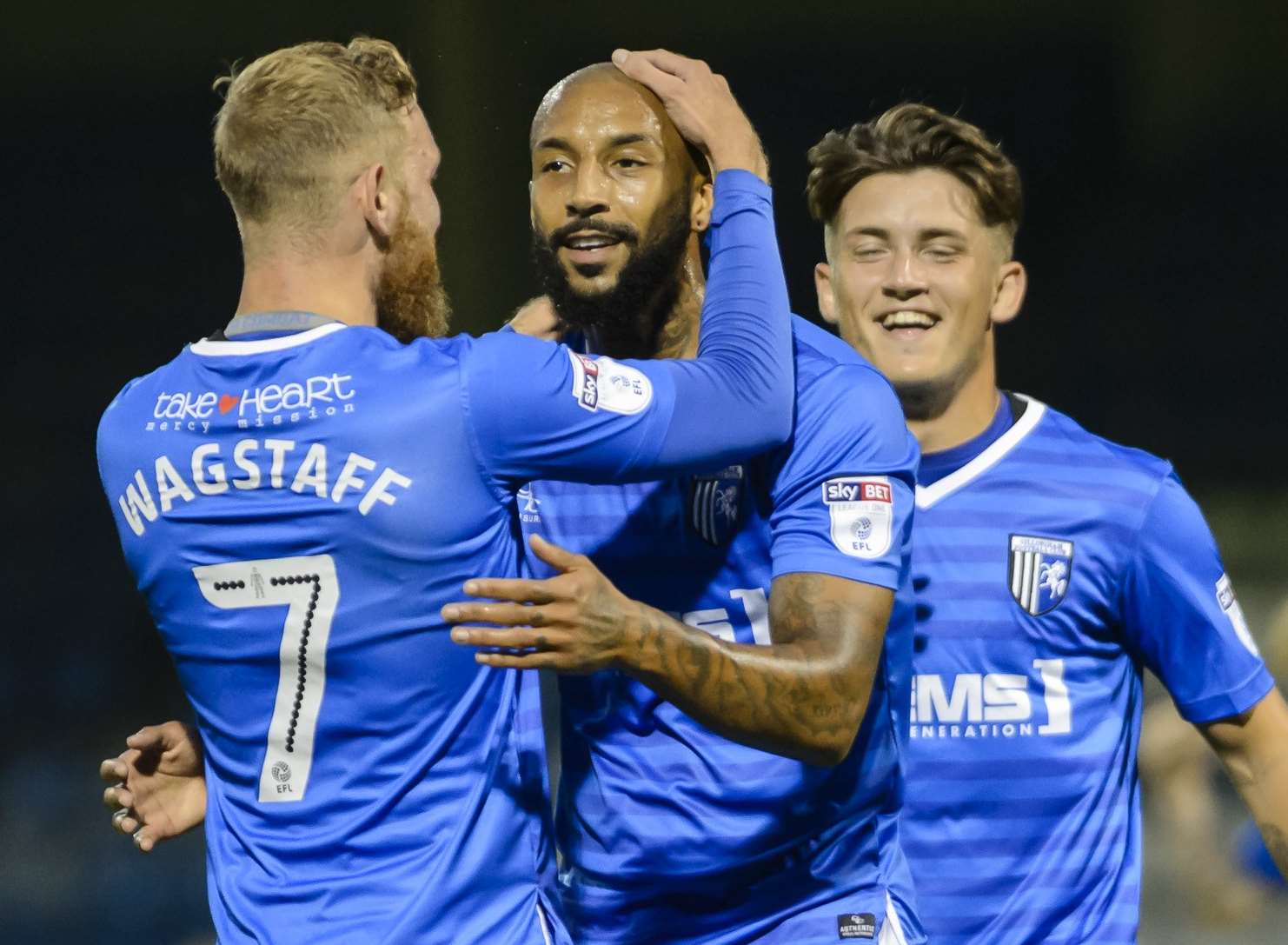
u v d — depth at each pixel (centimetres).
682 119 968
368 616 840
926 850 1125
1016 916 1120
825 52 5241
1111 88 5431
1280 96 5400
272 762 868
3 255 5622
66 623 5562
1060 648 1136
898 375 1140
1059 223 5703
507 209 5019
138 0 4984
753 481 973
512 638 799
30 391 5712
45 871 4019
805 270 5316
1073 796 1127
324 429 835
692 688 839
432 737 859
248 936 862
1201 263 5697
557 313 1035
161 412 873
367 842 854
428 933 847
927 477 1146
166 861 3847
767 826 970
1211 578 1132
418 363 845
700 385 874
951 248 1136
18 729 5084
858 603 915
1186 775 2105
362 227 887
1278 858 1161
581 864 1015
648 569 990
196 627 874
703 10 5000
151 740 982
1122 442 5766
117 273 5700
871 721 987
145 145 5559
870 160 1154
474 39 4962
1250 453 5691
